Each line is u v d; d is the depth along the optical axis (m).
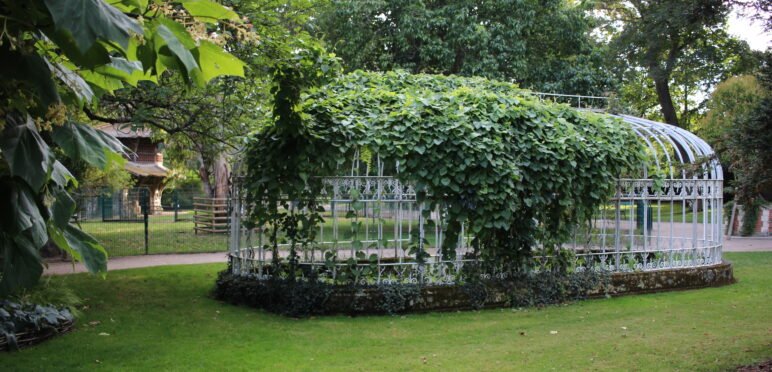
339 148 7.05
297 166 6.96
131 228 17.02
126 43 1.84
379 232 7.37
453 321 6.72
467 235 7.78
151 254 13.56
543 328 6.38
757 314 7.07
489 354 5.32
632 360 5.09
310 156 7.07
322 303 7.04
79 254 2.47
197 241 15.71
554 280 7.89
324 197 7.43
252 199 7.46
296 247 7.43
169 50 2.27
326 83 7.20
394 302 7.10
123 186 15.34
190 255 13.55
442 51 16.53
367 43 17.30
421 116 7.40
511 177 7.18
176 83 8.09
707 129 19.97
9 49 2.12
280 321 6.73
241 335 6.05
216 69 2.43
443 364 5.02
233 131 8.67
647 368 4.84
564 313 7.18
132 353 5.35
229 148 9.21
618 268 8.66
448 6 16.95
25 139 2.18
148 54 2.35
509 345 5.65
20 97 2.26
